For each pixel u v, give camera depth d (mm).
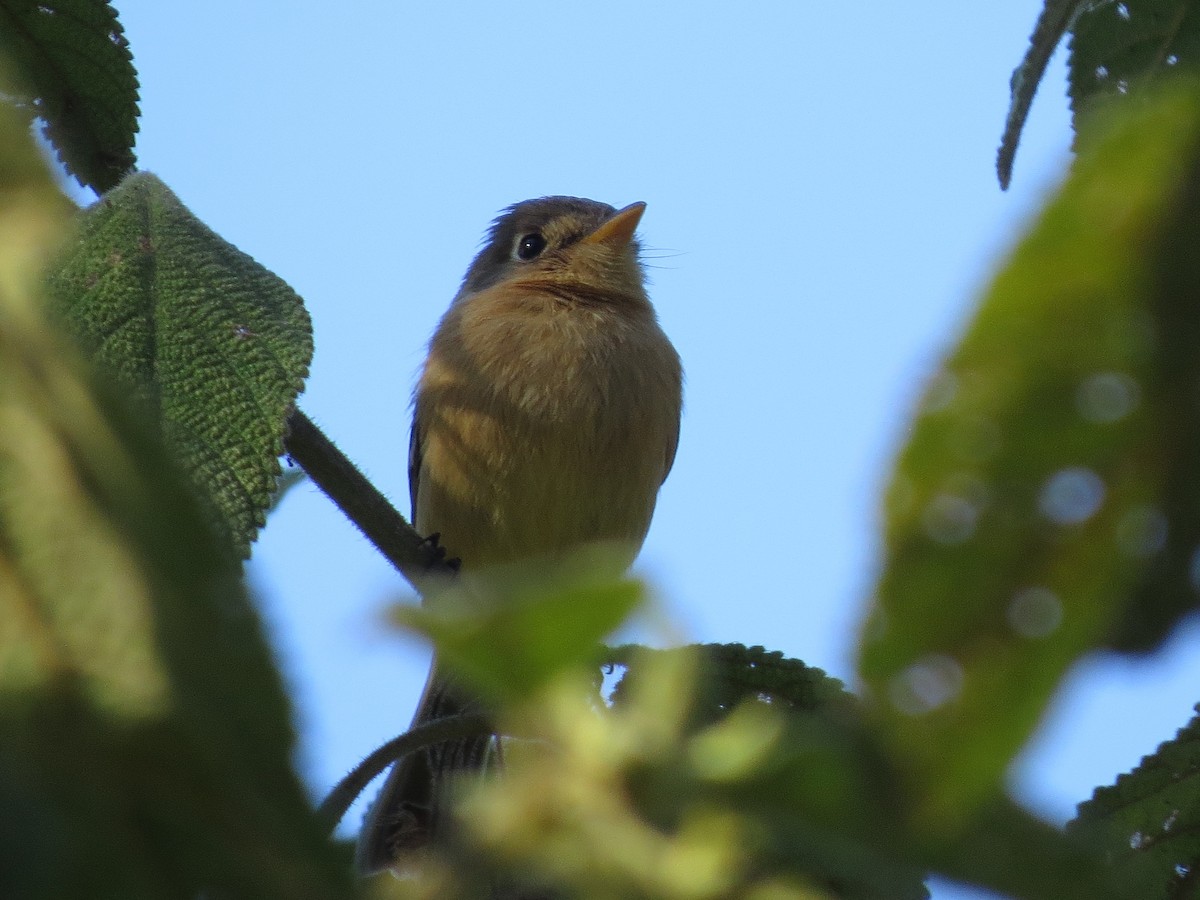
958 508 1614
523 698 1762
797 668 4336
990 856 1788
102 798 1614
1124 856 3814
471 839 1909
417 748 4082
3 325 1746
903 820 1745
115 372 4223
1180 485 1607
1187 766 3836
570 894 1894
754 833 1854
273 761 1659
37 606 1648
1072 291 1556
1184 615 1634
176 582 1668
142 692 1620
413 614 1707
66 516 1667
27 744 1608
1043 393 1585
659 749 1902
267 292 4586
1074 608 1620
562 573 1738
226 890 1633
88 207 4656
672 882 1836
